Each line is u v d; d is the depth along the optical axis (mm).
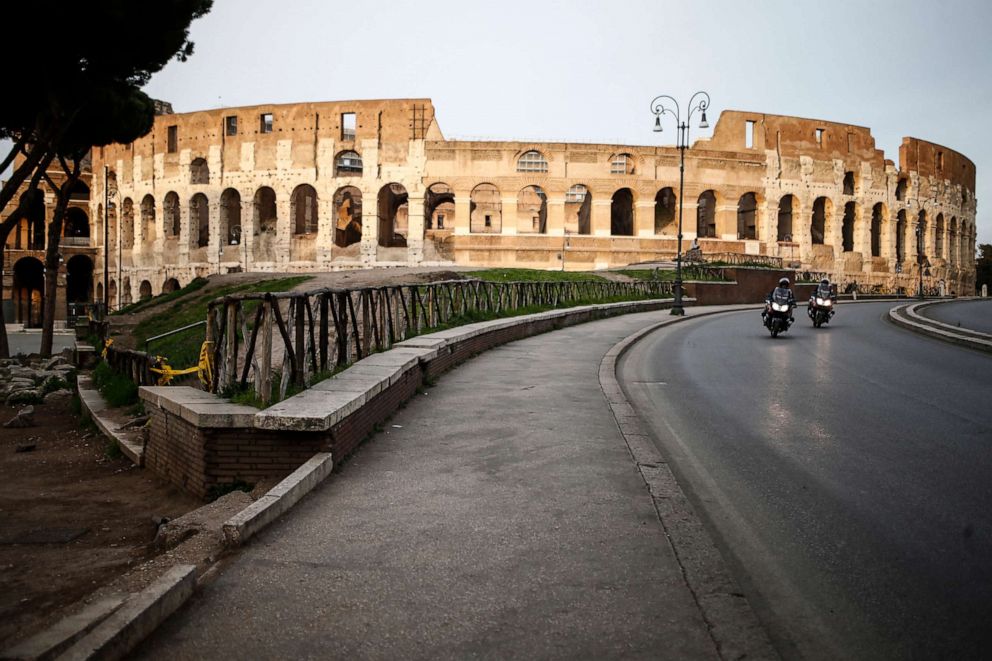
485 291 21422
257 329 8195
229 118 62250
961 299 57062
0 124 26297
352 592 4352
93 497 8086
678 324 29219
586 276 44656
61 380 20000
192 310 30375
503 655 3650
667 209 65500
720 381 13500
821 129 67438
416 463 7273
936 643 3834
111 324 31250
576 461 7398
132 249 66625
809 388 12508
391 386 9539
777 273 54094
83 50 22906
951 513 5844
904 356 17109
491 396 11102
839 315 33969
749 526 5637
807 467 7316
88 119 26500
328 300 9719
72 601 4730
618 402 10688
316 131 59906
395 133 59469
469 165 59438
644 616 4062
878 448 8047
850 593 4430
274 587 4418
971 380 13172
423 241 59156
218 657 3633
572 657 3635
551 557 4898
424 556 4902
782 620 4102
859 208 69312
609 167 60562
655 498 6176
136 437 10992
